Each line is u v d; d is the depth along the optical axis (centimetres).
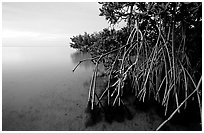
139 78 597
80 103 502
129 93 599
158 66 582
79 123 403
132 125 400
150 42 626
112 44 666
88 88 636
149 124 406
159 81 588
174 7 433
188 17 466
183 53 511
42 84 667
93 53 758
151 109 481
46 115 427
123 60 567
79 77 790
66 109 462
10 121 397
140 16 528
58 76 803
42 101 505
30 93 567
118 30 659
